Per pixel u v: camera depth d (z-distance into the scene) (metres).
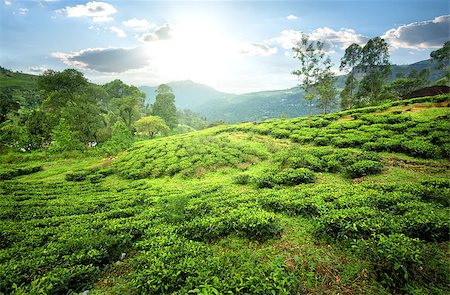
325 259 7.25
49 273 6.96
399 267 5.82
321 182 15.91
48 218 13.82
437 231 7.39
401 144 18.75
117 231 10.34
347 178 16.00
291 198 12.08
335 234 8.39
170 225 10.52
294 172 16.75
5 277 7.05
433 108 29.22
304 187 14.80
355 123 29.22
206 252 7.73
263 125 40.28
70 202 18.17
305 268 7.01
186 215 11.68
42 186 25.88
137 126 62.44
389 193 10.47
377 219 8.07
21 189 24.67
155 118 63.06
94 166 35.91
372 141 21.69
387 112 33.41
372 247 6.57
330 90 51.41
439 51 51.34
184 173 25.19
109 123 70.81
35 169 35.09
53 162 39.81
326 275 6.60
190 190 19.23
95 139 55.88
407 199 9.78
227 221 9.77
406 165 16.25
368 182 14.09
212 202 13.30
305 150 22.95
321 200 10.77
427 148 17.00
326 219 8.62
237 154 27.30
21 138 50.06
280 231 9.19
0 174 30.91
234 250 8.60
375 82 58.59
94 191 23.28
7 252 9.09
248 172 21.75
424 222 7.43
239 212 10.41
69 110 50.59
